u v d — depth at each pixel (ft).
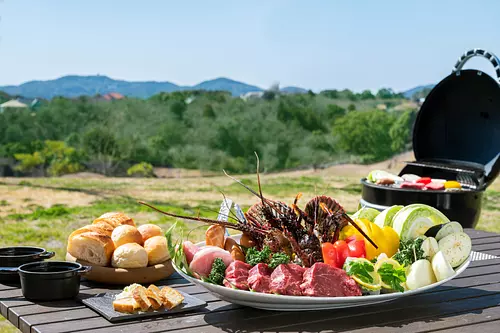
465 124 14.05
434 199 12.40
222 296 5.74
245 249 6.49
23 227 29.66
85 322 5.60
